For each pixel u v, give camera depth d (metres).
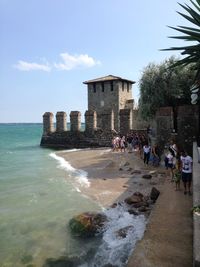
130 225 11.09
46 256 9.50
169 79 29.03
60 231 11.38
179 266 7.03
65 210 13.78
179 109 21.19
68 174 23.02
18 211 13.94
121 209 13.14
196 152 16.58
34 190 17.98
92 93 48.97
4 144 60.38
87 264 8.86
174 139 21.00
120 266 8.51
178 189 13.94
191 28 7.45
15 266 8.93
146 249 7.88
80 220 11.24
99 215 11.84
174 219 9.95
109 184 18.20
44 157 35.19
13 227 11.98
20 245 10.35
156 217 10.19
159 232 8.92
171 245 8.08
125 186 17.30
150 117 30.44
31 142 67.25
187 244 8.12
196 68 7.73
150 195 14.19
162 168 21.42
